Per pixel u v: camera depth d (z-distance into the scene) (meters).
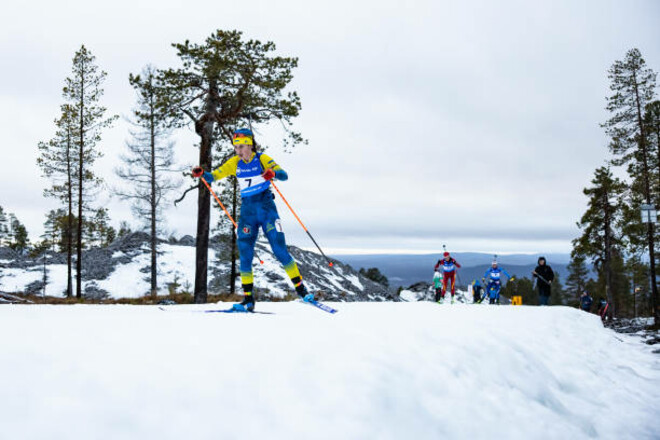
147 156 25.34
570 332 5.68
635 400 4.07
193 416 1.65
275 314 3.82
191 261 37.88
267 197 4.47
